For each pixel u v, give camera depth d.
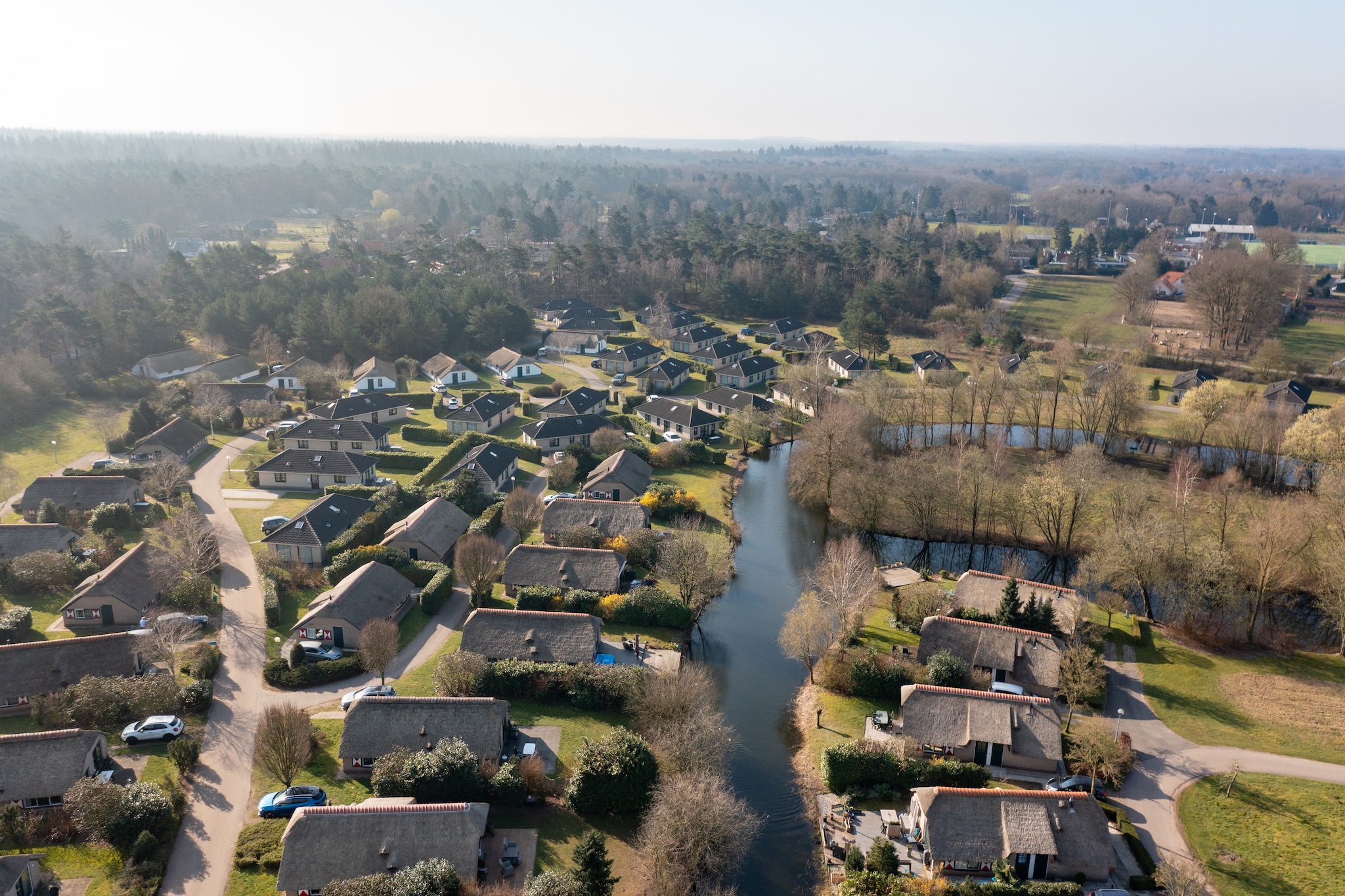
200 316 183.25
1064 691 68.69
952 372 152.62
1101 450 122.88
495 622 74.50
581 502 100.19
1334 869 53.03
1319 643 84.81
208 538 89.88
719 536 103.69
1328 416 126.00
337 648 77.06
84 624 78.88
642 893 50.47
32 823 53.16
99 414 135.25
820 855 55.91
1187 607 83.88
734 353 190.50
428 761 56.31
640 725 65.75
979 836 52.31
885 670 70.94
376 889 45.75
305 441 130.00
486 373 179.62
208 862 51.75
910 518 109.38
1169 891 48.75
